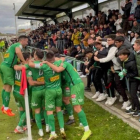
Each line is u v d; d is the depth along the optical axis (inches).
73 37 386.0
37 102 132.6
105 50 169.9
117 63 158.6
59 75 126.3
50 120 126.4
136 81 144.1
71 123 152.9
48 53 124.6
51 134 127.0
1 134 143.1
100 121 151.6
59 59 138.3
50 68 122.2
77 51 331.9
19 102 144.6
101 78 189.8
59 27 572.1
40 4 570.3
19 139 135.1
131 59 139.6
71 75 126.7
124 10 288.4
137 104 146.8
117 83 162.1
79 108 126.0
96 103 186.7
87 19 404.5
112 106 174.6
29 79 128.4
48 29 676.1
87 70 185.9
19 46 146.6
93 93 214.7
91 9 474.6
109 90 178.2
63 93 145.6
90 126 144.9
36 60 130.5
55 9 599.8
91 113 167.2
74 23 463.8
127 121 144.4
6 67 146.9
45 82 125.9
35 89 131.2
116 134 130.5
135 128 134.1
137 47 135.6
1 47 850.8
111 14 341.7
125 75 144.9
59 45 463.8
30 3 550.3
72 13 591.2
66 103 149.5
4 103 153.7
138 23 248.7
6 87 152.1
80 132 139.0
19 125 141.5
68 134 136.6
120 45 157.4
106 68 172.9
